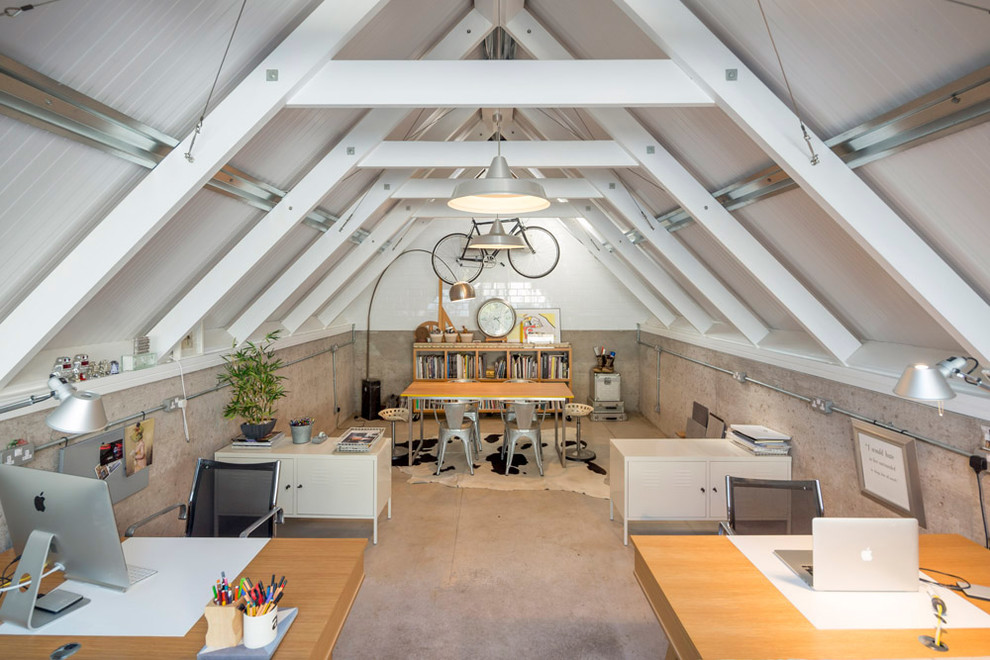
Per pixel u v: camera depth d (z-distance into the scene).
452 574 3.25
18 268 2.03
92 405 1.63
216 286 3.17
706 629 1.63
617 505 3.91
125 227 2.11
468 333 7.44
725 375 4.78
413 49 3.22
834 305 3.03
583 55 3.36
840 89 1.95
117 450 2.78
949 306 2.05
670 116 2.89
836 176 2.09
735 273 3.83
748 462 3.67
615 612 2.86
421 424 5.70
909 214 2.06
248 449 3.79
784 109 2.13
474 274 7.57
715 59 2.15
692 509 3.67
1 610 1.65
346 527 3.96
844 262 2.63
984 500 2.17
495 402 7.31
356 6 2.12
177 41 1.84
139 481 2.96
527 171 6.42
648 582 2.06
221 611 1.50
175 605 1.75
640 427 6.89
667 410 6.53
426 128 4.51
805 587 1.89
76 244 2.16
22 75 1.50
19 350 2.06
